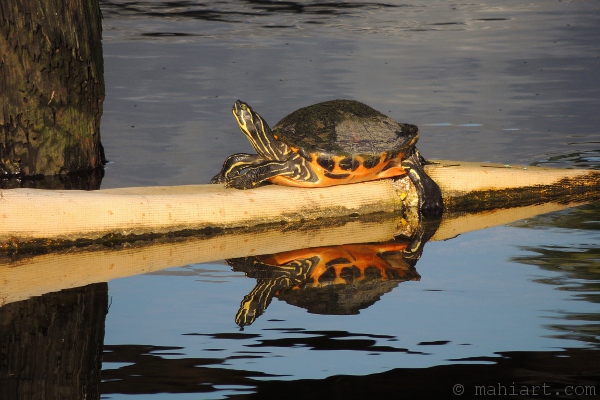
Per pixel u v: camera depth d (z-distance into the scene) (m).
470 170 27.58
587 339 15.73
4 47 28.80
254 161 26.19
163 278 19.69
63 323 16.59
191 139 33.28
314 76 43.81
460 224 24.94
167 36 55.69
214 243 23.09
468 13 65.62
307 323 16.66
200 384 13.84
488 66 46.81
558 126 34.91
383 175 26.16
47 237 22.62
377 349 15.32
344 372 14.34
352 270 20.28
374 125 25.95
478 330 16.22
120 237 23.39
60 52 29.42
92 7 30.84
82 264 20.97
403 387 13.80
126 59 48.28
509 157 30.53
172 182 27.95
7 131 29.42
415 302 17.88
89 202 23.23
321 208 25.58
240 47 51.94
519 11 66.38
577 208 26.50
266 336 15.95
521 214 25.91
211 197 24.56
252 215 24.72
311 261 21.16
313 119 25.73
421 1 71.62
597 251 21.44
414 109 37.53
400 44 53.16
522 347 15.35
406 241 23.05
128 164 30.30
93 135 30.78
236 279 19.58
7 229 22.27
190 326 16.45
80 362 14.70
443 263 20.80
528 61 48.00
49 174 29.86
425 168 27.41
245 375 14.22
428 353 15.16
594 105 38.28
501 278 19.41
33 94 29.28
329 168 25.02
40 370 14.35
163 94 40.31
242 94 39.78
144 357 14.94
